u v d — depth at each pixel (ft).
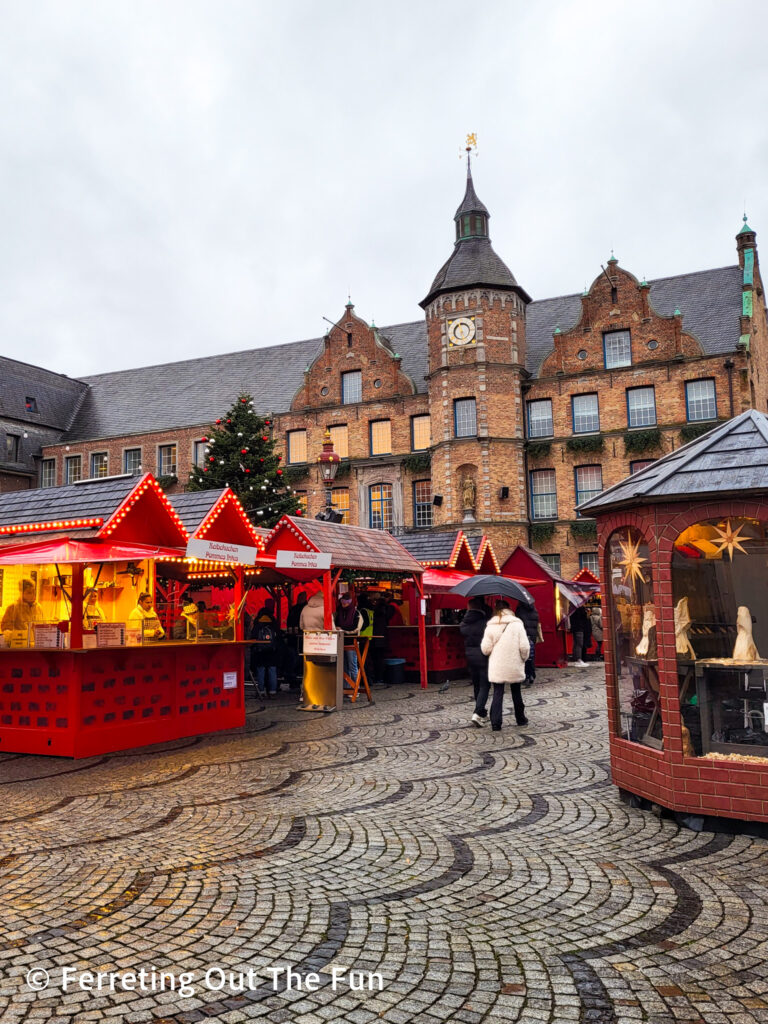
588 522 112.88
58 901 15.43
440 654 61.31
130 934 13.87
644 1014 11.12
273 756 30.22
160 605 39.06
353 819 21.15
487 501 113.39
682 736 19.88
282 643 53.78
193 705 35.68
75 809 22.53
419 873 16.92
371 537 55.26
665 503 20.17
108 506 35.22
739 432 21.35
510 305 117.80
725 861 17.37
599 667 71.82
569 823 20.53
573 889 15.88
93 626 32.42
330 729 36.76
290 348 154.10
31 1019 11.11
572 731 34.94
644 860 17.54
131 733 32.58
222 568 41.65
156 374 165.07
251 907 15.05
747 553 19.60
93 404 165.99
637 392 114.11
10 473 151.02
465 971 12.43
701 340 114.32
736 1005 11.35
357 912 14.79
